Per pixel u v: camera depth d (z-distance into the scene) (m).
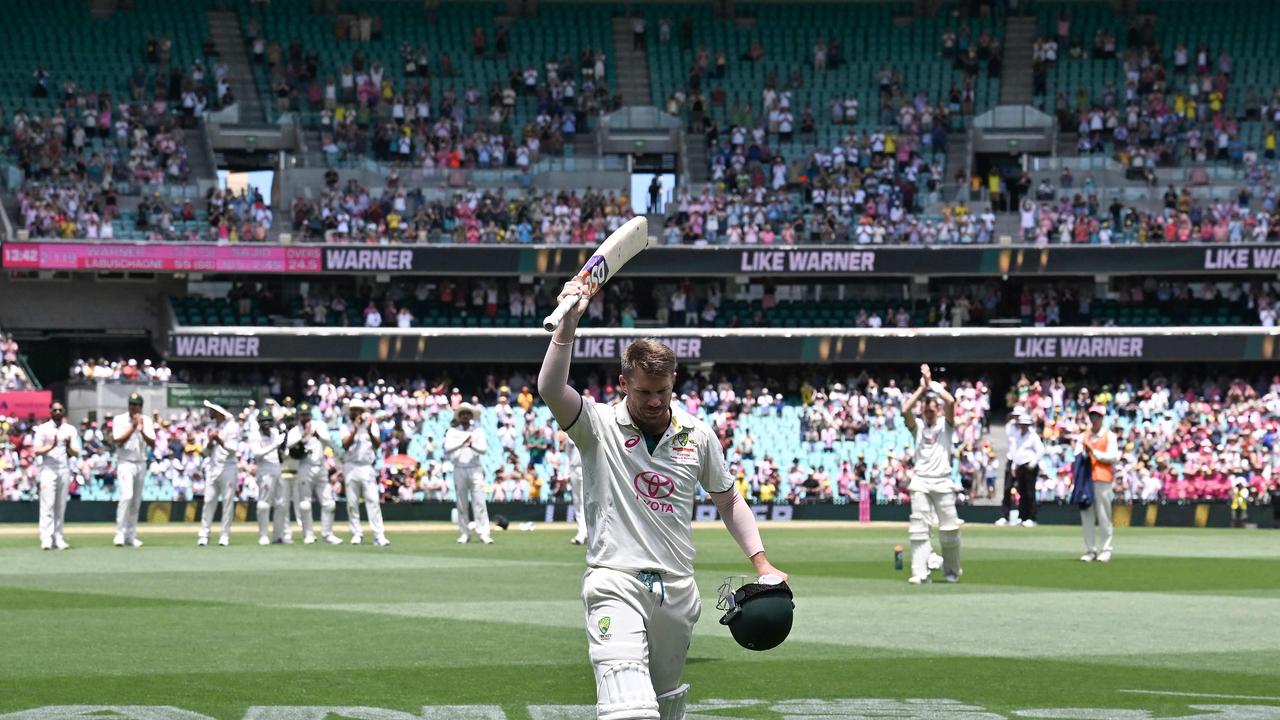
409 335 49.97
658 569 6.66
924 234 52.06
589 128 56.69
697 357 50.62
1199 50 58.44
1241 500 41.88
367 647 12.09
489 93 57.47
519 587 18.05
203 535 27.55
